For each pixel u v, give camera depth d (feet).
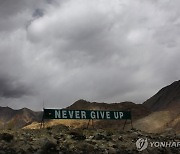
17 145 87.86
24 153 84.53
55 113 124.77
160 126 391.65
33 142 91.81
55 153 88.12
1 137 90.48
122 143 105.81
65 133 107.76
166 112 439.22
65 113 126.62
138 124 396.98
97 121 375.25
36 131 108.68
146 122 405.59
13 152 83.97
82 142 98.73
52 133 106.63
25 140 92.43
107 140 106.32
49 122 376.68
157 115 429.79
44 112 122.62
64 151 90.02
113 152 96.32
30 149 86.89
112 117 137.59
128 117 140.56
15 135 97.25
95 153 92.99
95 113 133.59
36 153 85.40
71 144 95.61
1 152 82.17
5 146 85.56
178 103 513.45
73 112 128.77
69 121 371.35
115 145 101.81
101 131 118.93
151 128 388.37
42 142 91.66
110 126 369.50
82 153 91.61
